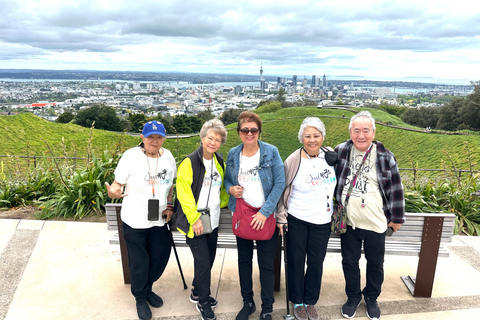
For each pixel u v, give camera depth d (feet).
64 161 18.30
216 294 8.84
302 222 7.37
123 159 7.25
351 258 7.71
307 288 7.77
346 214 7.39
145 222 7.29
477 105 138.51
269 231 7.10
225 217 8.64
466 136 110.83
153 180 7.36
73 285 9.20
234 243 8.68
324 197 7.32
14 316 7.87
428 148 114.01
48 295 8.73
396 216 7.35
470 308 8.28
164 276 9.72
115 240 9.04
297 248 7.48
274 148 7.34
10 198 15.84
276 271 8.77
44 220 13.74
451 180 16.53
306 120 7.23
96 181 14.51
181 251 11.29
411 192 14.35
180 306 8.30
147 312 7.77
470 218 14.53
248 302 7.82
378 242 7.36
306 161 7.34
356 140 7.16
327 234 7.48
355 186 7.30
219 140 7.11
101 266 10.23
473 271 10.22
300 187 7.32
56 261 10.50
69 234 12.43
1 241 11.78
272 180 7.25
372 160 7.25
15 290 8.93
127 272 9.16
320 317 7.93
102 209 14.98
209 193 7.38
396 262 10.66
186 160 7.23
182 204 7.02
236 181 7.36
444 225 8.18
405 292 8.96
